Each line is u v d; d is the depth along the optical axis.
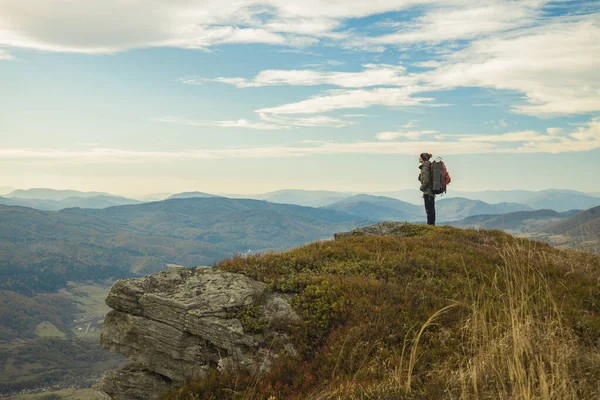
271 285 12.33
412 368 7.71
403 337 9.14
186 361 10.85
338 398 7.17
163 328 11.29
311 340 10.02
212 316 10.95
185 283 12.84
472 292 10.69
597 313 9.50
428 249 15.43
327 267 13.87
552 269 12.43
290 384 8.88
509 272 12.20
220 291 11.97
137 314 12.03
